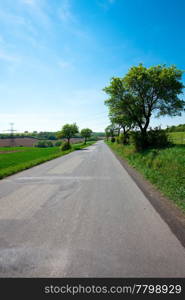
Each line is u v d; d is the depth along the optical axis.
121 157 16.09
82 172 9.04
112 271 2.12
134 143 17.06
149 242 2.70
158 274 2.08
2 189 6.11
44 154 26.22
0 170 9.98
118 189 5.76
